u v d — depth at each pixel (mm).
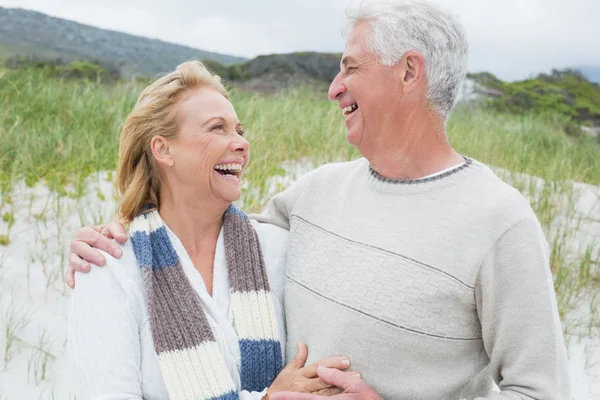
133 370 2125
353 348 2207
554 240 4867
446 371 2184
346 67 2291
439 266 2123
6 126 6129
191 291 2256
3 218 4734
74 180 5250
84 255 2205
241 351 2254
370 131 2270
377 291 2186
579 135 10844
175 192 2338
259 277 2379
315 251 2381
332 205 2436
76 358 2117
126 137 2361
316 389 2191
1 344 3721
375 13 2217
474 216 2117
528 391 2010
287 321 2393
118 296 2166
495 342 2092
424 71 2176
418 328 2137
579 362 4020
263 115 7133
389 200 2275
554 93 14297
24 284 4168
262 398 2180
